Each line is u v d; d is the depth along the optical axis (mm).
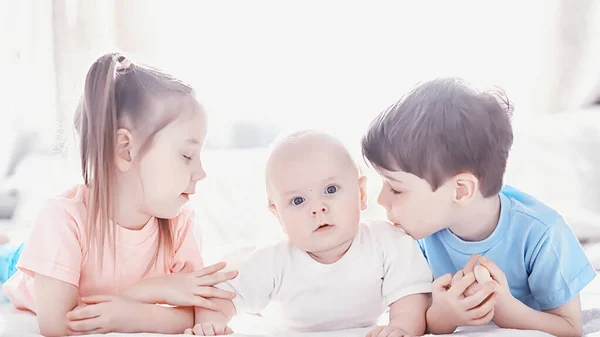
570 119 2385
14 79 2191
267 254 1109
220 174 2145
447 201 1109
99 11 2154
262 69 2391
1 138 2270
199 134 1133
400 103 1113
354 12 2359
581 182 2123
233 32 2375
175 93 1112
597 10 2566
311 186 1046
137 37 2240
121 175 1121
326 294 1095
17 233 1877
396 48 2367
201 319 1084
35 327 1155
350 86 2363
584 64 2584
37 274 1093
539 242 1138
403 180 1103
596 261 1631
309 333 1036
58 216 1109
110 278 1177
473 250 1179
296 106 2391
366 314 1122
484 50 2471
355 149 1144
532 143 2232
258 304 1104
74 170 1289
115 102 1097
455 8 2418
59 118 2141
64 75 2141
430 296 1107
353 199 1069
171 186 1111
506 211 1160
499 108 1126
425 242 1240
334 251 1091
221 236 1891
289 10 2371
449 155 1073
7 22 2182
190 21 2348
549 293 1146
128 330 1059
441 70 2402
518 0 2523
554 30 2564
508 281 1191
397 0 2365
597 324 1178
